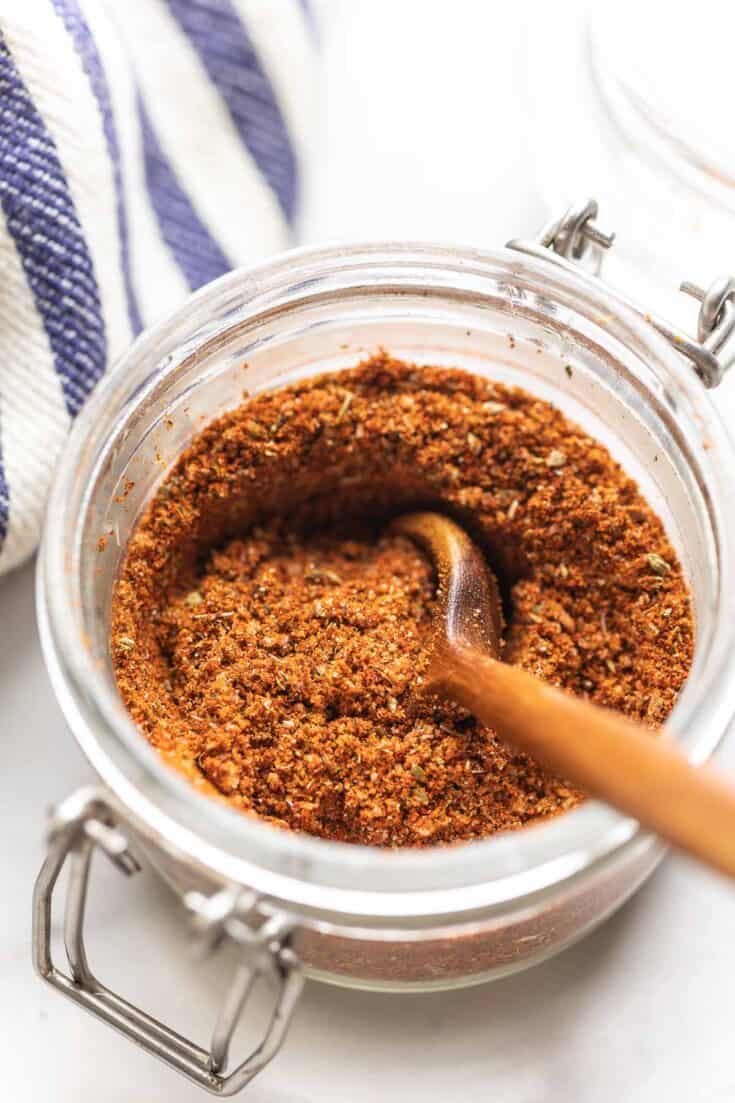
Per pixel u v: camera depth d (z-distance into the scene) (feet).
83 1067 0.93
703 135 1.02
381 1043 0.93
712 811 0.72
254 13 1.04
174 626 0.93
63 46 0.99
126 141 1.03
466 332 0.97
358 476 0.96
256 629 0.92
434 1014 0.94
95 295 1.00
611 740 0.75
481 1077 0.92
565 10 1.08
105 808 0.79
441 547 0.93
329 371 0.97
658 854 0.87
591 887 0.83
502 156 1.14
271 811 0.87
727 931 0.95
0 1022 0.94
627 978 0.94
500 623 0.93
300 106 1.07
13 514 0.98
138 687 0.88
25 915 0.96
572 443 0.95
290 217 1.09
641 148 1.04
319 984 0.94
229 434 0.95
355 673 0.90
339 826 0.87
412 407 0.96
